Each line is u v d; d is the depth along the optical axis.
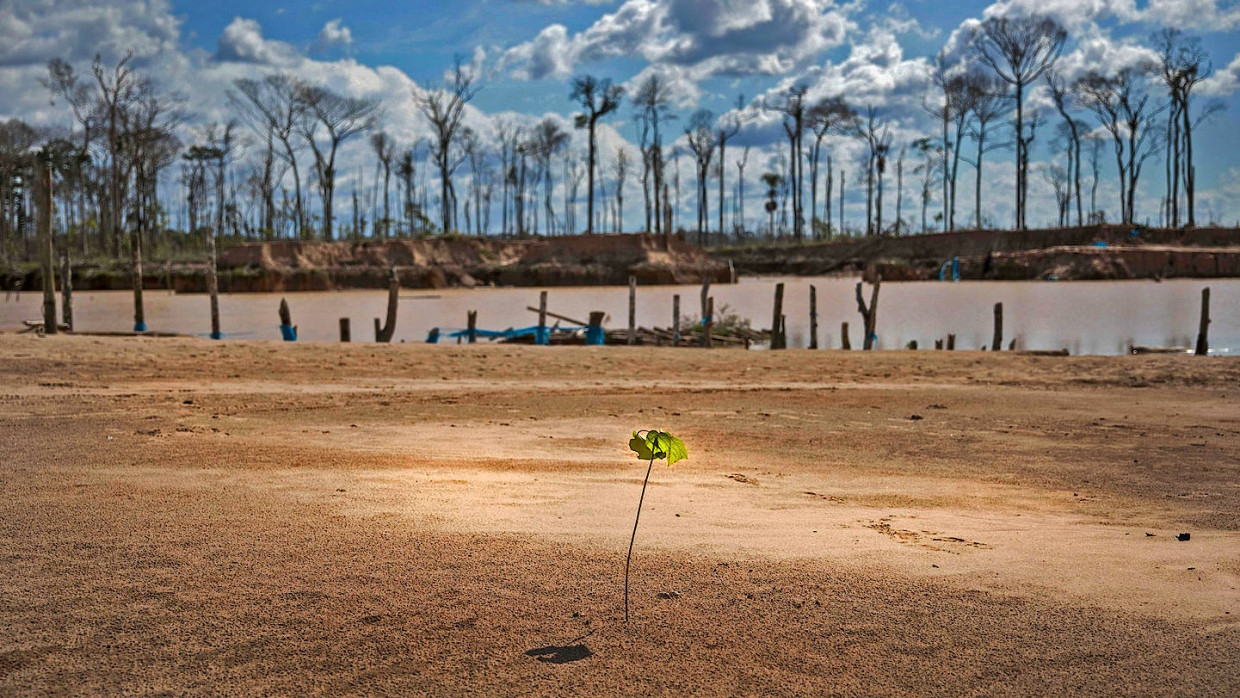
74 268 68.31
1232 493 6.65
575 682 2.82
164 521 4.70
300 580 3.76
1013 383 15.41
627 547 4.40
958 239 84.06
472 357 17.91
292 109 80.94
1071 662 2.99
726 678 2.87
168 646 3.05
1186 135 80.88
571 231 117.06
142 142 76.62
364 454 7.26
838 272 86.25
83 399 10.95
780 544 4.55
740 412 11.39
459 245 81.19
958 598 3.66
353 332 34.78
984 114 84.56
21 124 82.62
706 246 100.50
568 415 10.91
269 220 89.12
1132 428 10.26
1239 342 29.02
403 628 3.25
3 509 4.95
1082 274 69.44
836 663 2.99
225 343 18.69
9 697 2.65
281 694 2.71
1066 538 4.92
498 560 4.11
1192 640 3.18
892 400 12.80
